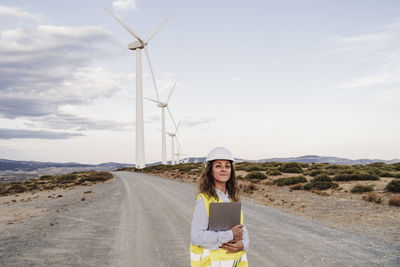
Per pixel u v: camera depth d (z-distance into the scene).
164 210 12.90
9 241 8.11
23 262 6.14
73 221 11.09
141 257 6.30
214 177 2.24
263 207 13.79
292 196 17.45
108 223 10.40
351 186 19.73
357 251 6.50
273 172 33.06
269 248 6.77
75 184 36.56
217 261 2.02
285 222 10.05
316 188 19.66
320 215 11.63
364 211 11.91
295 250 6.60
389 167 36.00
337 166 39.94
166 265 5.75
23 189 32.34
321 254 6.27
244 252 2.20
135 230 9.08
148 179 37.97
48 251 6.95
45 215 13.09
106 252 6.76
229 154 2.25
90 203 16.89
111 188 27.19
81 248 7.16
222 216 2.01
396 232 8.45
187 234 8.34
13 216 13.33
